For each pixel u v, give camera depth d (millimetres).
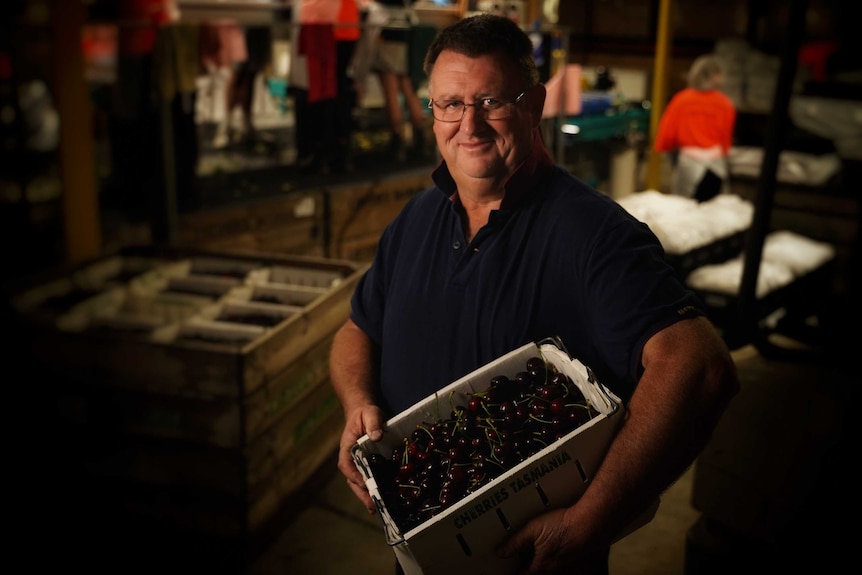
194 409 2750
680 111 5527
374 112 7758
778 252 4785
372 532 3125
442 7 6652
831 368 2816
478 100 1532
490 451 1512
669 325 1418
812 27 5676
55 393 2893
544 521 1411
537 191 1608
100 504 2951
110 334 2857
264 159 6066
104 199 4609
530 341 1607
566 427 1490
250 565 2883
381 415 1688
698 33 6953
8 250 4180
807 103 5320
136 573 2738
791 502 2410
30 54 4293
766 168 3828
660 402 1369
